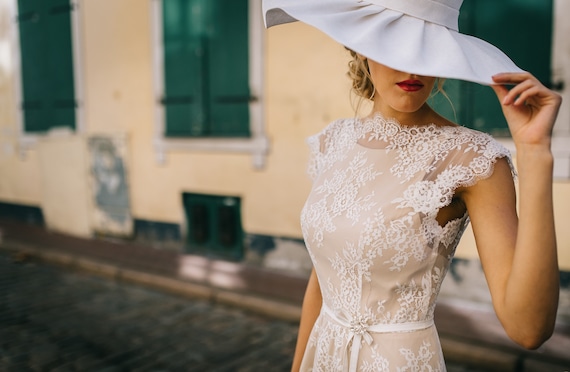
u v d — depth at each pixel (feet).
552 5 11.67
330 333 4.18
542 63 11.94
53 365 11.12
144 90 19.26
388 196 3.74
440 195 3.52
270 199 16.65
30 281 17.21
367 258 3.76
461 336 11.37
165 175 19.16
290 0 3.87
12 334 12.75
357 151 4.18
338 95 14.90
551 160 2.96
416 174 3.69
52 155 22.88
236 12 16.48
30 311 14.38
